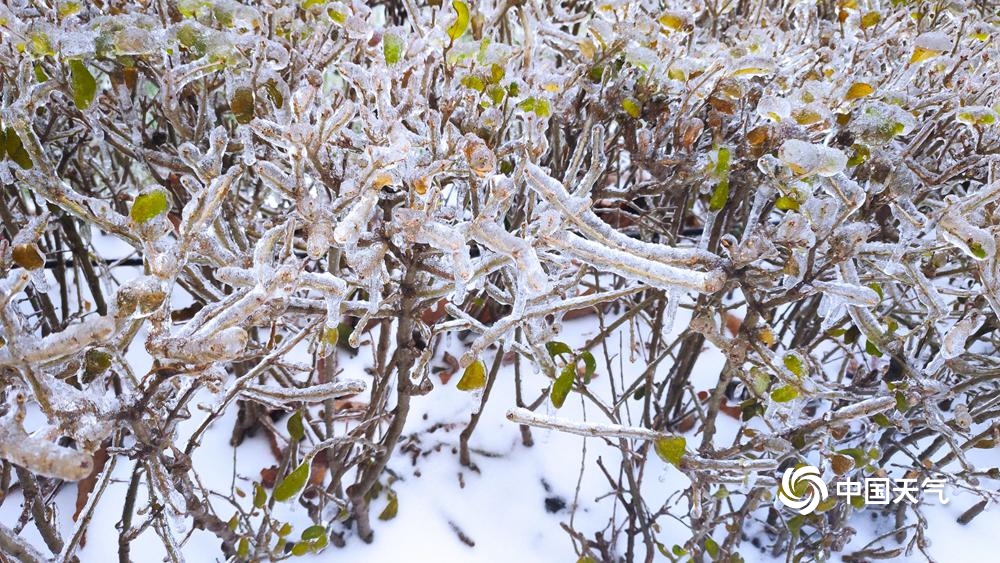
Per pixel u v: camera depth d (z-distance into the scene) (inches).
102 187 36.7
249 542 24.7
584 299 21.5
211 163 19.8
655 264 18.9
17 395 15.0
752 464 20.5
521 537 29.0
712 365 35.4
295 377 32.6
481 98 21.8
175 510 19.0
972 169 24.1
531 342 22.4
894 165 21.7
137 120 22.8
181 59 23.9
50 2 22.2
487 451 31.1
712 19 26.3
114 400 17.3
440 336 34.1
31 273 15.8
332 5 20.7
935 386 22.1
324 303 21.0
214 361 16.6
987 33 24.0
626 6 23.0
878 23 25.1
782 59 25.0
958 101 23.1
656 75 22.7
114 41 18.7
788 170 20.3
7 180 19.5
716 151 21.4
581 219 19.9
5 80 21.2
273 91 20.7
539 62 27.1
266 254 18.1
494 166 18.0
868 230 20.9
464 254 17.6
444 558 28.1
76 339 15.1
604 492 30.5
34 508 23.8
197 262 22.6
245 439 30.8
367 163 20.1
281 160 23.6
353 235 17.6
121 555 21.7
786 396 21.0
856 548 30.3
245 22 20.1
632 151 24.4
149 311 15.9
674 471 31.6
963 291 23.9
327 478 29.7
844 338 31.4
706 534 27.3
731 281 20.4
